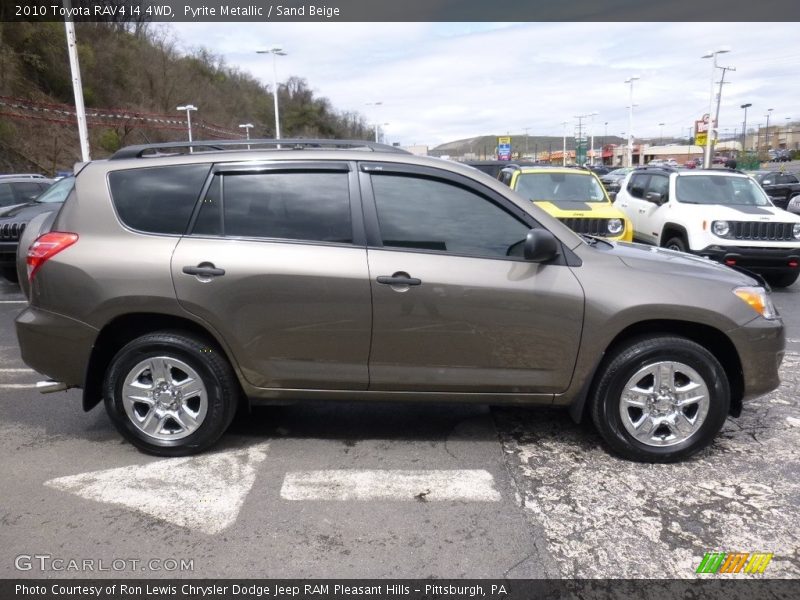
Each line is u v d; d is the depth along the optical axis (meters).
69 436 4.10
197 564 2.78
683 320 3.55
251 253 3.58
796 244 8.88
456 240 3.62
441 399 3.74
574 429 4.19
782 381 5.14
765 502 3.28
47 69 34.41
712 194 10.06
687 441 3.66
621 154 107.12
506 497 3.32
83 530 3.03
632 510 3.20
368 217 3.63
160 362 3.69
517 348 3.61
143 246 3.62
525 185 10.37
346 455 3.82
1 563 2.78
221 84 67.19
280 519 3.12
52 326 3.69
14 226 8.82
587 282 3.56
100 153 35.69
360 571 2.73
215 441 3.80
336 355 3.65
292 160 3.70
